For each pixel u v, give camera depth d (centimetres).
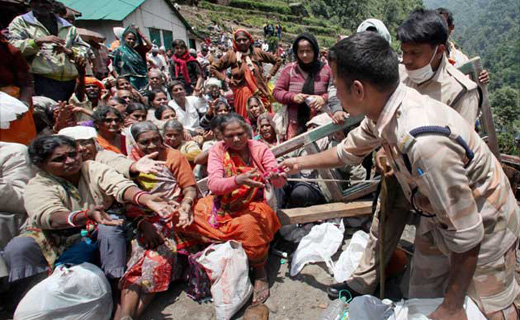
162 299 227
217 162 242
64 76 439
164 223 234
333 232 254
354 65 118
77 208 219
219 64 486
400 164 132
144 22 1377
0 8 700
